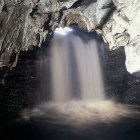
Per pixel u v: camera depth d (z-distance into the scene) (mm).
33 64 16266
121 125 13414
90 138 11703
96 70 18297
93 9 13086
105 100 18141
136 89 16625
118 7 12477
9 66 13852
